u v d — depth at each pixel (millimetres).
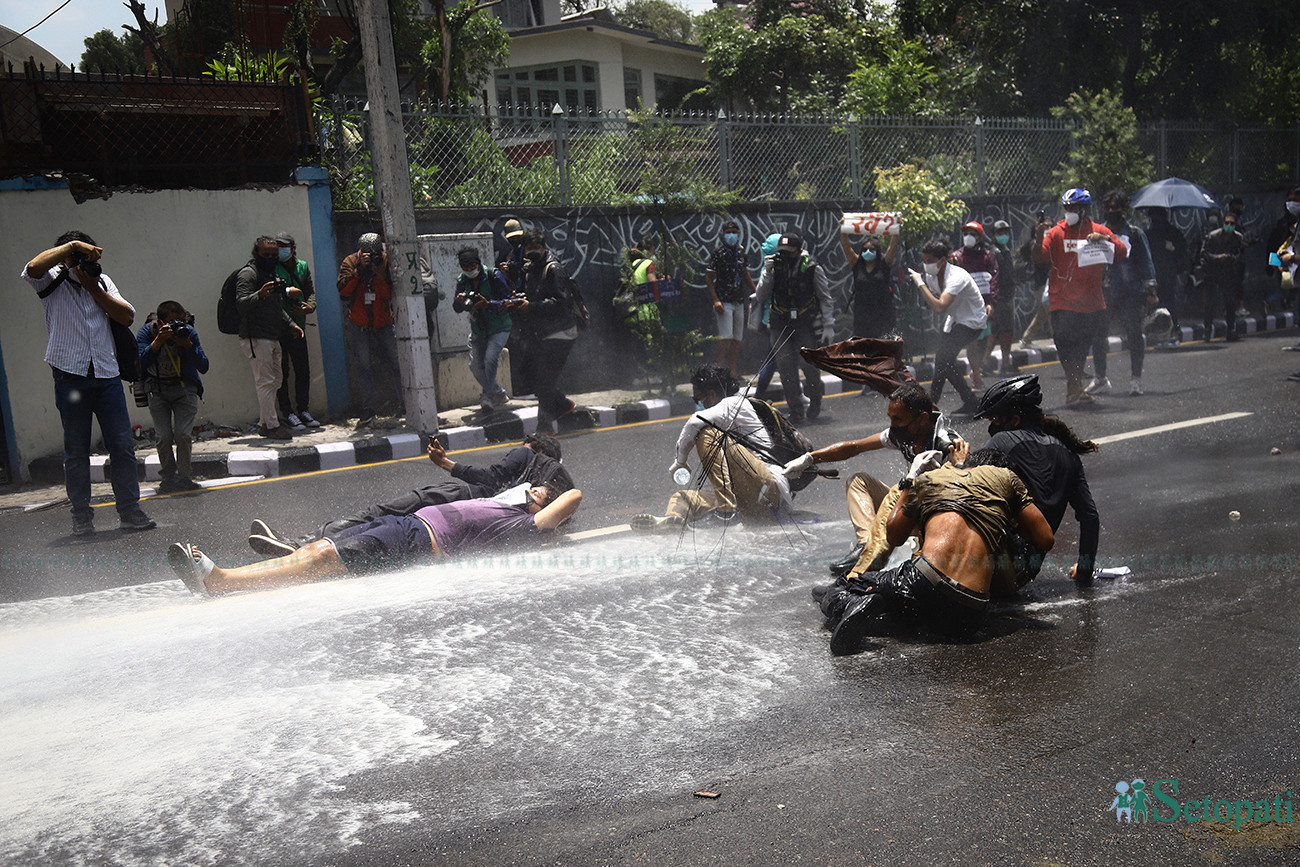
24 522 7516
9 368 9055
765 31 21391
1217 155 18938
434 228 11266
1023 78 19328
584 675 3914
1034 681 3742
